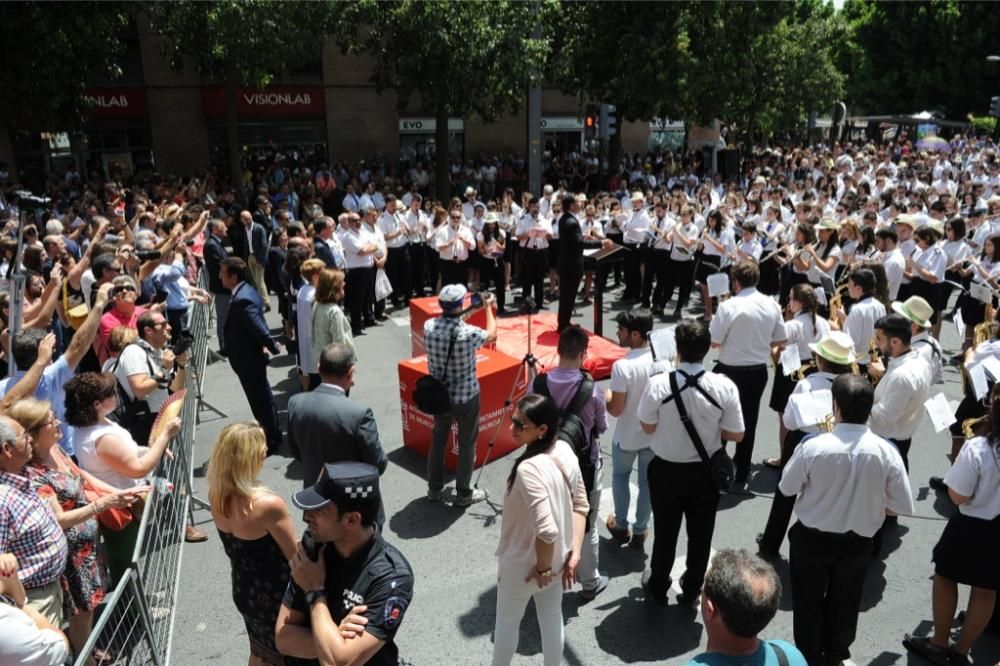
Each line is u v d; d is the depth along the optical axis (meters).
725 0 21.27
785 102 30.41
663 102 21.00
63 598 3.95
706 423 4.27
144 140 24.16
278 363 9.76
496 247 11.91
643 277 13.20
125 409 5.48
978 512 3.90
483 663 4.31
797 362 5.48
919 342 5.67
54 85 14.71
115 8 15.77
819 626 3.98
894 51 45.28
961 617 4.71
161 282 8.45
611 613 4.73
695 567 4.61
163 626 4.26
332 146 26.66
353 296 10.94
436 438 5.90
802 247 9.59
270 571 3.24
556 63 21.34
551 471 3.54
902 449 5.11
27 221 9.63
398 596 2.56
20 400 3.93
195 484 6.50
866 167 22.77
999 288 9.23
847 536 3.79
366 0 17.30
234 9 15.91
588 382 4.52
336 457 4.42
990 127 41.53
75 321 6.81
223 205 17.77
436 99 18.83
